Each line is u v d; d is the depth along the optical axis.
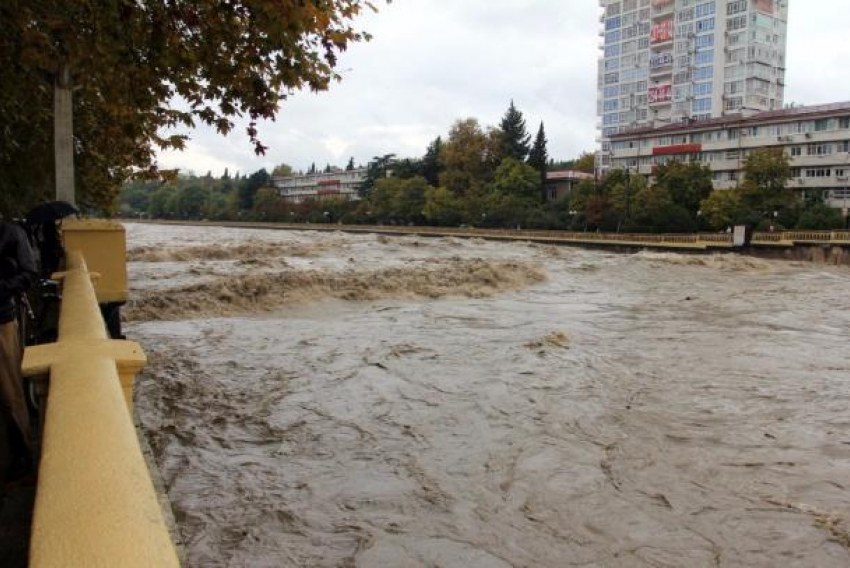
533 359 12.02
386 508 5.92
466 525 5.64
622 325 17.16
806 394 10.00
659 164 78.06
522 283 27.78
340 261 35.81
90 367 2.22
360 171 150.12
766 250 51.56
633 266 40.97
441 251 50.44
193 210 161.38
